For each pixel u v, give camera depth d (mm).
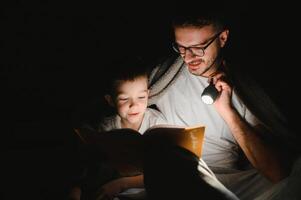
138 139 1923
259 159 2059
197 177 1777
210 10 1961
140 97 2158
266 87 2172
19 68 3246
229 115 2070
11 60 3254
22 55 3256
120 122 2320
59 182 2732
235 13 2443
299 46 2338
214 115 2268
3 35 3268
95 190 2213
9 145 3010
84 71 3213
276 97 2199
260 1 2562
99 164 2281
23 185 2725
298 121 2252
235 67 2129
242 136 2061
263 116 2119
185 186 1741
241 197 2166
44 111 3176
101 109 2451
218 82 2051
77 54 3232
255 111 2125
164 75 2260
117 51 3152
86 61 3217
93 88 3170
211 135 2309
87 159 2318
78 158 2531
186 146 1962
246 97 2137
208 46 1992
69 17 3270
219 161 2295
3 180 2760
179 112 2336
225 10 2141
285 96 2229
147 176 1843
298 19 2488
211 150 2305
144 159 1928
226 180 2207
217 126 2287
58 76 3230
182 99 2316
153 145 1938
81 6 3260
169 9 3023
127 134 1938
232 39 2264
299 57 2285
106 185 2133
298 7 2537
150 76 2297
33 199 2629
